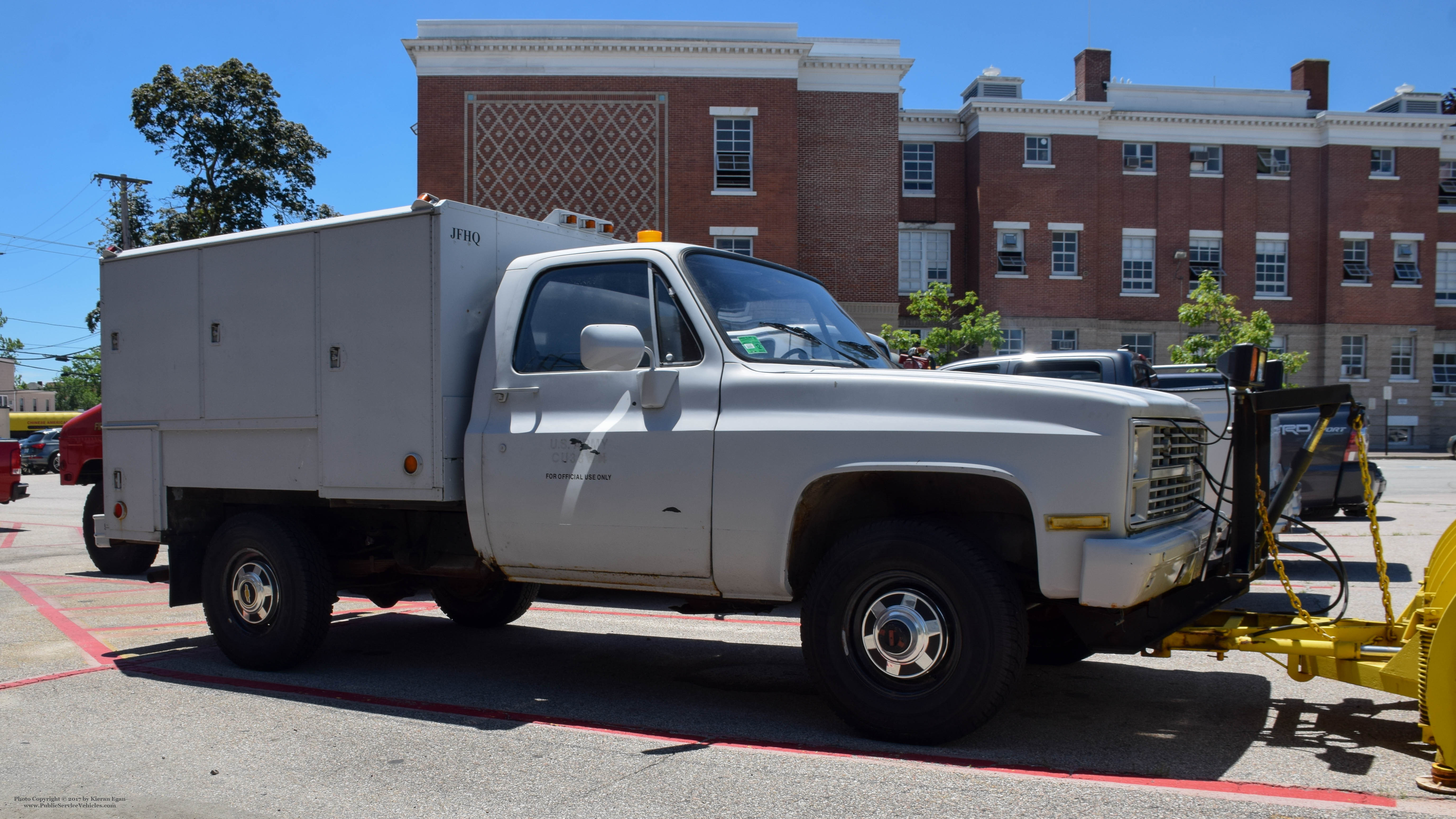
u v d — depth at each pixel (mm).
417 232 5059
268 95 30688
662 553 4492
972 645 3912
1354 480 9969
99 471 10328
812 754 4098
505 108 25359
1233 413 4359
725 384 4434
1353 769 3854
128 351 6309
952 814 3373
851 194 27609
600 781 3789
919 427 4020
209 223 29453
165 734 4516
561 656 6234
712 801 3547
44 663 6066
